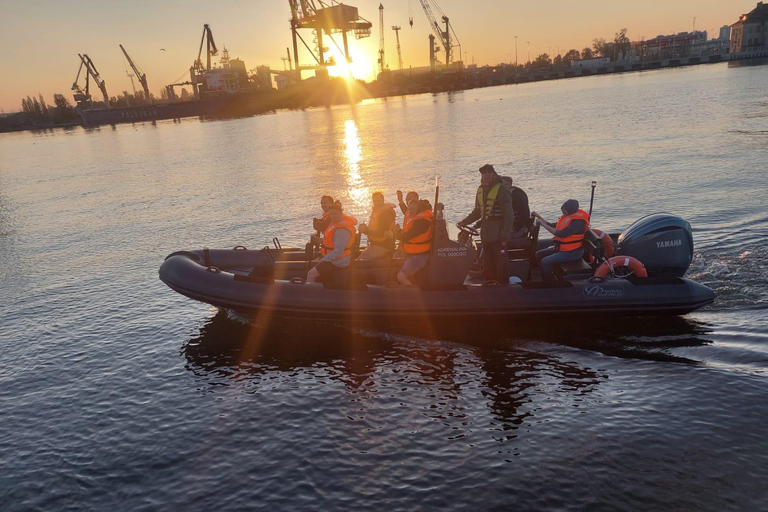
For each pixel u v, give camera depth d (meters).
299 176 22.17
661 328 6.61
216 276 7.50
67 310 8.77
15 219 17.81
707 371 5.50
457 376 5.91
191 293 7.50
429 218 6.96
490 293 6.82
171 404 5.75
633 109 40.81
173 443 5.03
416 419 5.13
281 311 7.12
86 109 136.88
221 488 4.37
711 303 6.86
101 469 4.73
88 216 17.33
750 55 137.88
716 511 3.71
